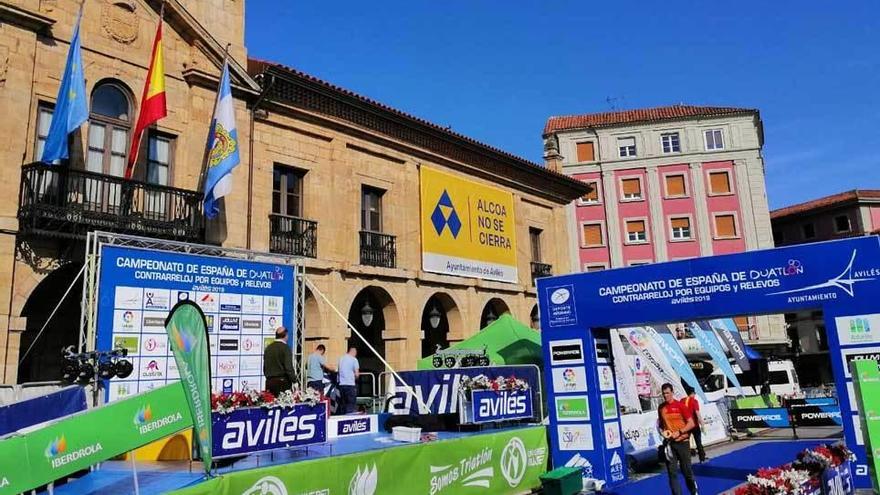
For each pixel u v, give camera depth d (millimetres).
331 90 17812
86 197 13344
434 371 12438
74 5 13680
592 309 11195
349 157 19016
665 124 45500
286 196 17453
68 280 14500
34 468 5336
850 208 50188
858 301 9250
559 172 29734
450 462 9281
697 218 43938
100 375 9984
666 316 10523
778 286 9734
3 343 11703
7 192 12086
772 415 19156
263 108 16891
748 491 7105
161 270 12070
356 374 14617
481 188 23609
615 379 11797
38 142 12945
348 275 18203
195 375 6371
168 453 8906
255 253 13680
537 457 11219
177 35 15461
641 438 13820
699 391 17250
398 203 20359
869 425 8367
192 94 15469
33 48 12844
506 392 12250
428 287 20766
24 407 7672
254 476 6641
